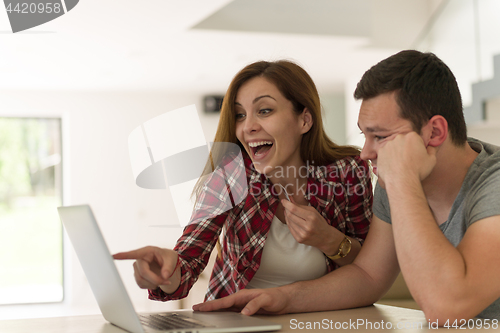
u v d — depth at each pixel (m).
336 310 1.01
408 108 0.88
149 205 6.62
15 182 6.74
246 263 1.23
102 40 4.53
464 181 0.92
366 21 5.00
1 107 6.47
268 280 1.29
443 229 0.98
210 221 1.19
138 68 5.61
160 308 5.52
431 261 0.78
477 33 4.64
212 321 0.83
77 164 6.63
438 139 0.89
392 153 0.88
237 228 1.26
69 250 6.71
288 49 5.14
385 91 0.90
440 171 0.93
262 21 4.60
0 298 6.52
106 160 6.70
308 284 1.01
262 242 1.23
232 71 5.86
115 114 6.79
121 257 0.84
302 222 1.13
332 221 1.30
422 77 0.88
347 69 6.06
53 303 6.63
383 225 1.08
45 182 6.82
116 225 6.58
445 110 0.89
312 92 1.26
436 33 5.15
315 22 4.79
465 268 0.78
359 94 0.94
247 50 5.07
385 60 0.92
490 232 0.79
